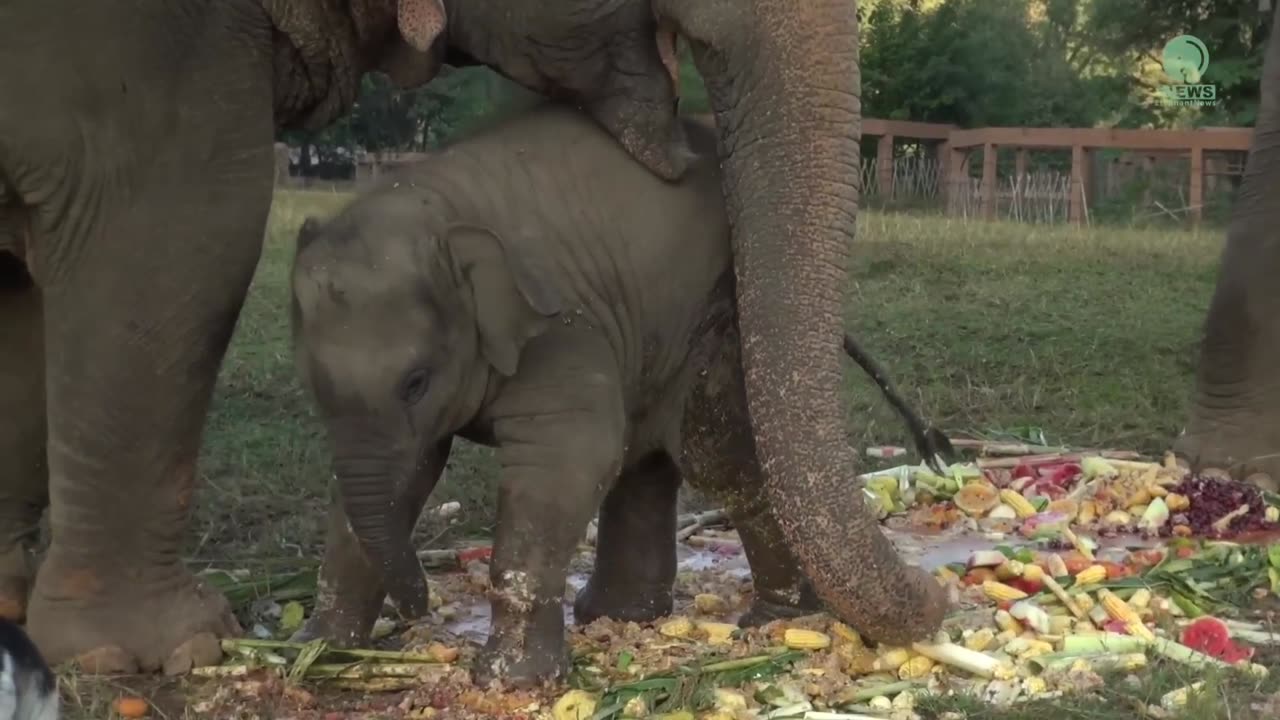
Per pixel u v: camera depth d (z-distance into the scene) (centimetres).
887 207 2248
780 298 449
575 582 581
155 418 458
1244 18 2197
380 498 408
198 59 452
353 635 465
